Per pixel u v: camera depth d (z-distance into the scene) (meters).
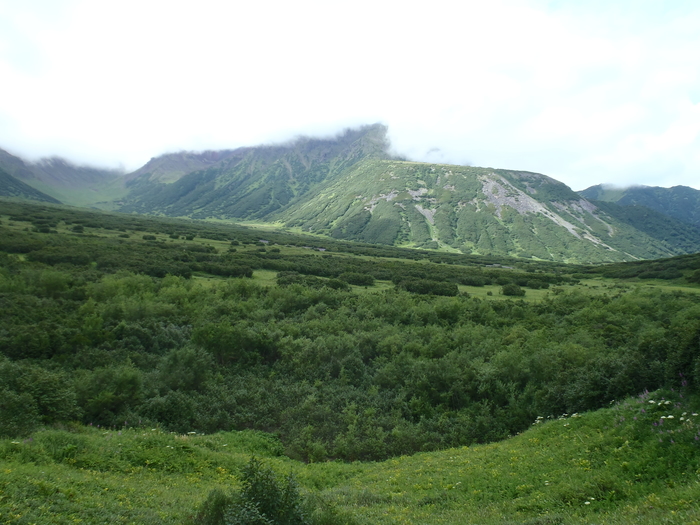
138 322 41.25
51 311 41.31
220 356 37.88
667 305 52.81
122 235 105.38
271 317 48.50
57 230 99.69
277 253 107.50
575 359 32.59
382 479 20.12
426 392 32.50
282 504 10.54
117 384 27.55
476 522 12.88
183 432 26.91
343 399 32.50
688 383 17.48
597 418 18.58
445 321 51.28
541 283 82.38
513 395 30.44
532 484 15.21
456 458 21.41
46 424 21.84
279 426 29.72
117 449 18.86
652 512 11.04
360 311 51.59
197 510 12.51
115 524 11.38
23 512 10.70
